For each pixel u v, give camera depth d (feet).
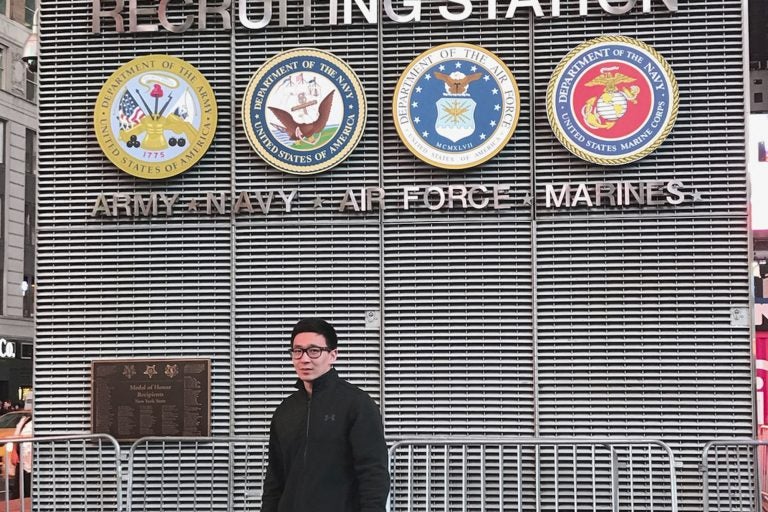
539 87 27.35
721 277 26.35
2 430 52.19
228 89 28.27
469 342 26.99
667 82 26.61
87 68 28.66
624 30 27.22
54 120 28.55
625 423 26.32
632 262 26.63
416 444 25.34
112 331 27.86
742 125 26.63
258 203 27.71
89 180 28.30
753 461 25.61
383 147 27.63
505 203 27.07
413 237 27.32
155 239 27.96
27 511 29.58
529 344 26.86
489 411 26.78
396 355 27.09
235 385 27.50
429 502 24.88
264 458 27.30
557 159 27.14
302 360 15.38
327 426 15.15
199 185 28.02
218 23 28.45
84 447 27.58
